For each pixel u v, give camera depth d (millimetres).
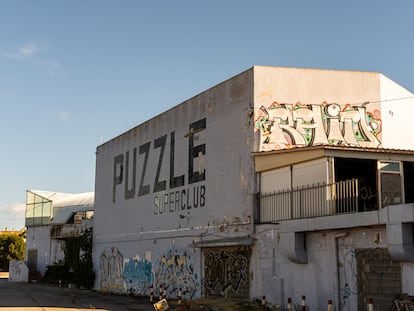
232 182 21766
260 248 19547
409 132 23250
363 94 22000
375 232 14781
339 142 21312
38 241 50219
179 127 26531
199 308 18438
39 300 25703
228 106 22594
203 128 24328
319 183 17531
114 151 34750
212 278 22562
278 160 19391
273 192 19625
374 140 21812
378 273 14617
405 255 13453
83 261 37656
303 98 21359
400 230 13516
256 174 20469
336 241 16078
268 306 18406
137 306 22812
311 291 16859
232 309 17828
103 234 35312
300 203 18109
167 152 27562
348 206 16281
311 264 16969
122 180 33094
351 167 19203
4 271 68750
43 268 48812
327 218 15992
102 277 34750
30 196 52406
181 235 25375
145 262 28938
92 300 26297
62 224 46062
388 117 22422
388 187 17469
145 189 29719
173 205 26422
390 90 22812
